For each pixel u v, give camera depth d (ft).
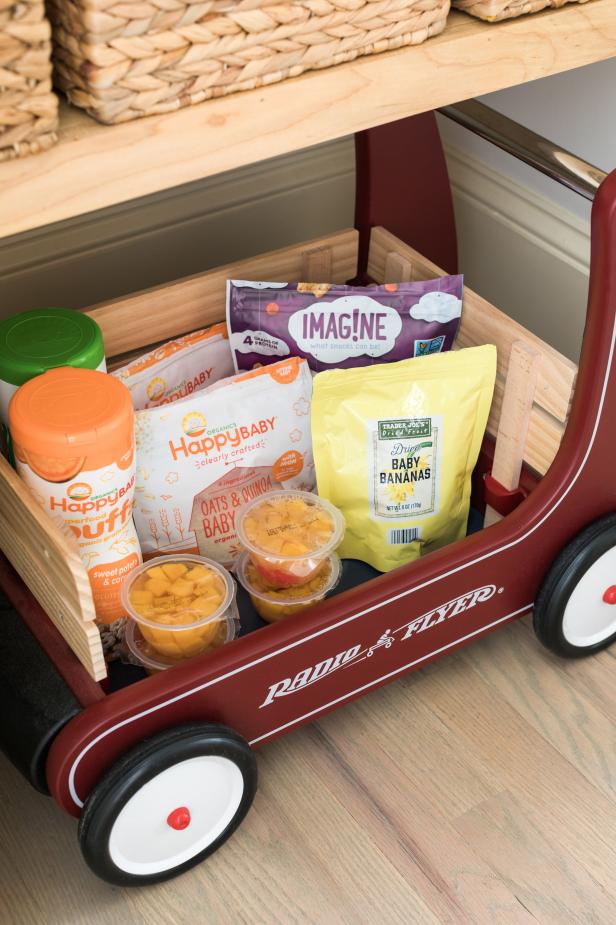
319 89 2.52
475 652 4.04
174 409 3.53
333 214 5.41
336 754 3.69
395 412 3.62
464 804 3.55
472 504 4.05
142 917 3.26
